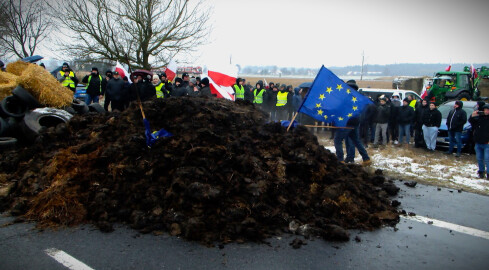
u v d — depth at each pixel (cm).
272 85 1478
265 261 412
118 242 439
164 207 493
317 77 714
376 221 534
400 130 1278
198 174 509
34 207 506
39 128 820
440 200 676
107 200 507
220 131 596
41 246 424
